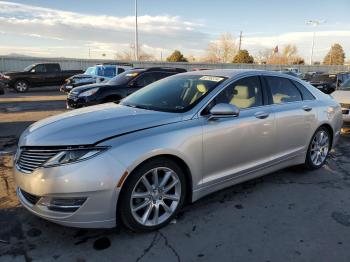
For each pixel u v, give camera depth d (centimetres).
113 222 314
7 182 468
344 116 790
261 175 446
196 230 348
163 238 333
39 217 333
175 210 357
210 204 409
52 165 302
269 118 434
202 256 304
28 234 335
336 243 328
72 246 317
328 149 554
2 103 1502
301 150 495
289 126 463
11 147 671
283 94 478
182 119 361
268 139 436
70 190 296
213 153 377
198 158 363
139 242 325
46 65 2256
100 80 1880
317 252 313
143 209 340
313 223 366
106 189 302
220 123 381
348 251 315
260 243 326
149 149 320
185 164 354
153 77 1014
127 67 1986
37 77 2216
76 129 328
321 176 511
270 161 448
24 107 1356
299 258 303
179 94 414
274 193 444
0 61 3083
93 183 298
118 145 310
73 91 972
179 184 356
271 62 7838
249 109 422
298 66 5019
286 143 466
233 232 345
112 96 949
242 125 402
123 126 333
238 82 423
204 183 376
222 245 322
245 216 380
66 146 304
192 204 407
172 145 337
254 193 443
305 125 490
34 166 312
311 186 470
